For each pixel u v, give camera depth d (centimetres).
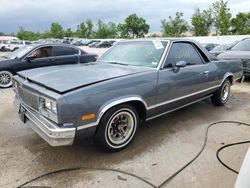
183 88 377
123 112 300
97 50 3497
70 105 246
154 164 280
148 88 317
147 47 384
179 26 4338
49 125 256
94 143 308
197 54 423
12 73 702
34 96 280
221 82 482
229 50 809
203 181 249
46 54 725
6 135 357
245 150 315
